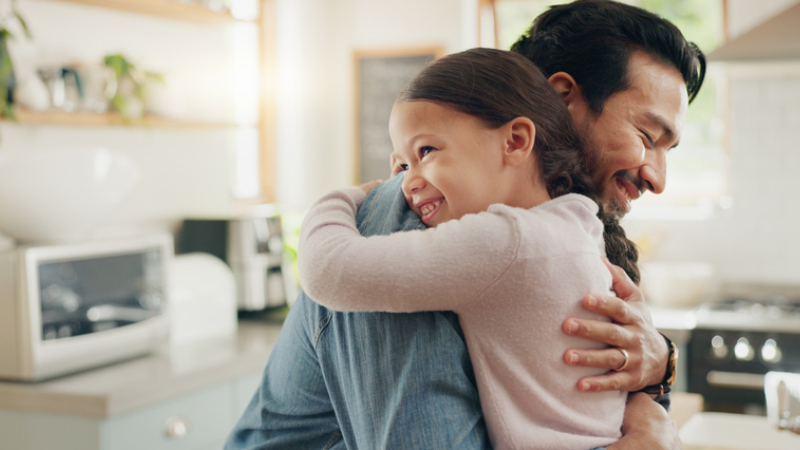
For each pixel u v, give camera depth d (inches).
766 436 62.4
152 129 118.1
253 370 94.6
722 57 105.0
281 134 162.4
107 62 101.0
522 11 162.2
